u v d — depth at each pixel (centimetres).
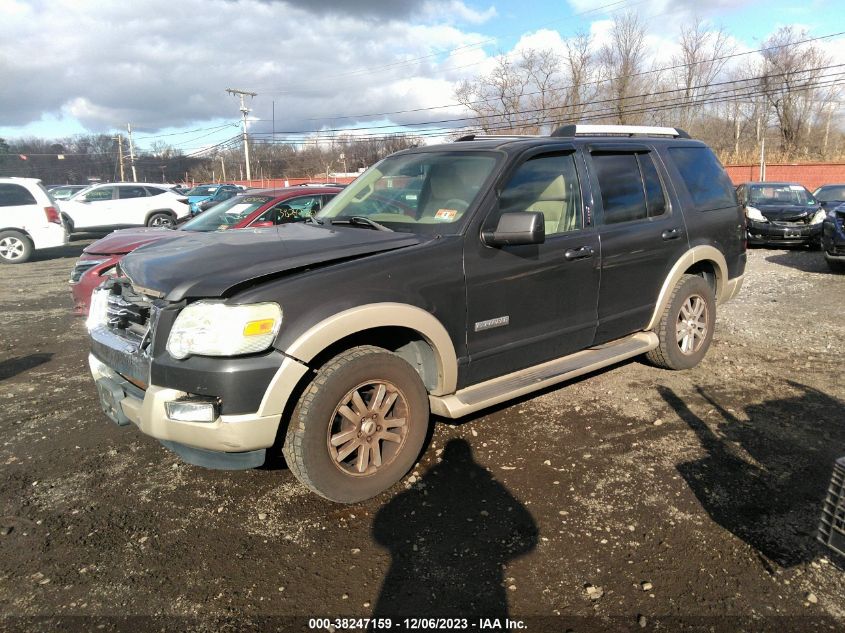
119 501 337
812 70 3644
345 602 256
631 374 522
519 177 388
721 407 449
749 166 3384
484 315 364
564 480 349
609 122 4428
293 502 334
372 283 315
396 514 319
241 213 730
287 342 288
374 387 324
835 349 588
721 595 256
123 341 329
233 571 277
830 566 273
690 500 326
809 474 352
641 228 456
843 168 3141
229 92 3741
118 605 256
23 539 302
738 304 802
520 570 274
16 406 480
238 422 282
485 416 436
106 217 1772
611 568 274
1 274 1227
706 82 4500
